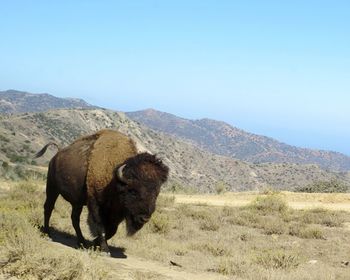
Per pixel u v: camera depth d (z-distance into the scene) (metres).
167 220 16.75
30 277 6.93
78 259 7.36
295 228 17.08
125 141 10.18
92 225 10.11
